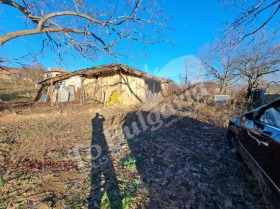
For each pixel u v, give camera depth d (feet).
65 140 18.43
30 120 28.35
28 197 9.40
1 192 9.81
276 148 7.76
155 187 10.20
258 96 50.80
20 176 11.43
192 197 9.42
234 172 11.94
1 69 20.51
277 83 57.36
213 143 17.37
